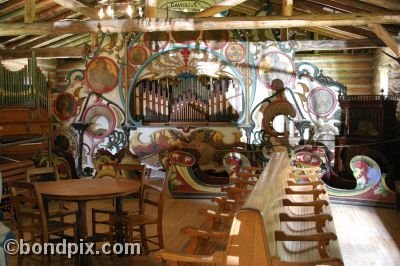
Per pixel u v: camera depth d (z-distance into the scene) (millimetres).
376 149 8789
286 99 10000
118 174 8141
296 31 11742
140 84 10445
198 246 3586
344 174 9094
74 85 10578
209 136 10203
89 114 10531
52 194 4578
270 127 10039
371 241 5781
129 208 7641
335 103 9820
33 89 9453
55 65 11867
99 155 8602
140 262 5039
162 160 9289
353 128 9141
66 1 8438
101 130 10500
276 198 3895
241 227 2574
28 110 9312
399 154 8914
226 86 10273
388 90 9562
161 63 10297
